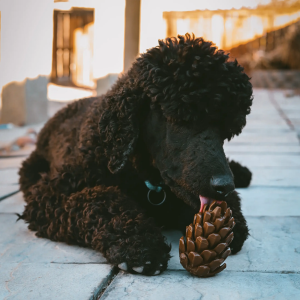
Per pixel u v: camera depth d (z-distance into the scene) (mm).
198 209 748
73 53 5449
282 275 729
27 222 937
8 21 2727
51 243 883
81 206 826
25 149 2148
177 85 738
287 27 5891
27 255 825
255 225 995
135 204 834
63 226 843
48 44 2895
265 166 1660
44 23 2842
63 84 5258
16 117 2824
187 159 736
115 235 750
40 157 1248
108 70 2867
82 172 900
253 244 877
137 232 745
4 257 818
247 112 792
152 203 903
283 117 3033
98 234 763
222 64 750
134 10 2777
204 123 743
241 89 759
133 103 791
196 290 669
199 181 709
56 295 660
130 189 903
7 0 2701
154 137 801
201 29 5781
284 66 5605
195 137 742
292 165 1673
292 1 5812
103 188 855
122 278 711
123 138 795
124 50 2826
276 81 5363
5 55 2760
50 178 947
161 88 753
